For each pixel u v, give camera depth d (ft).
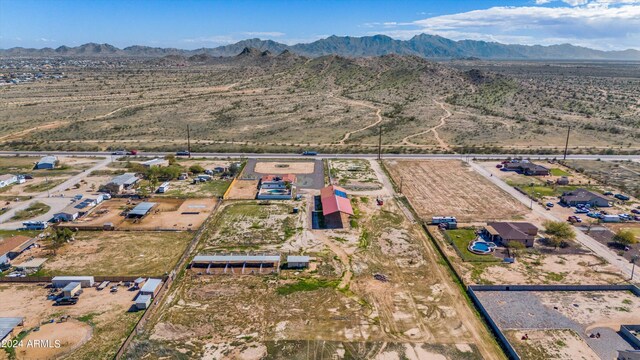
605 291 175.94
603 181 317.63
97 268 192.24
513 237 213.66
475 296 168.04
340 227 237.25
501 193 294.46
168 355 137.08
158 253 207.00
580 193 278.67
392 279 184.85
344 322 154.92
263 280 182.50
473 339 146.20
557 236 215.31
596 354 138.51
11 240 209.97
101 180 318.86
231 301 167.53
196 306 164.14
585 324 154.40
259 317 157.48
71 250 209.46
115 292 172.45
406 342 144.25
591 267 194.80
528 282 181.78
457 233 229.45
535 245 216.74
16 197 281.74
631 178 325.21
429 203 275.39
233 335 147.43
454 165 361.71
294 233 229.45
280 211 260.42
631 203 275.39
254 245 215.31
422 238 224.94
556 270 192.03
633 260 197.47
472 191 298.15
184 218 249.55
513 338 146.20
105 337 145.69
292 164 363.35
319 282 181.57
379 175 333.21
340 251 209.67
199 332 148.87
